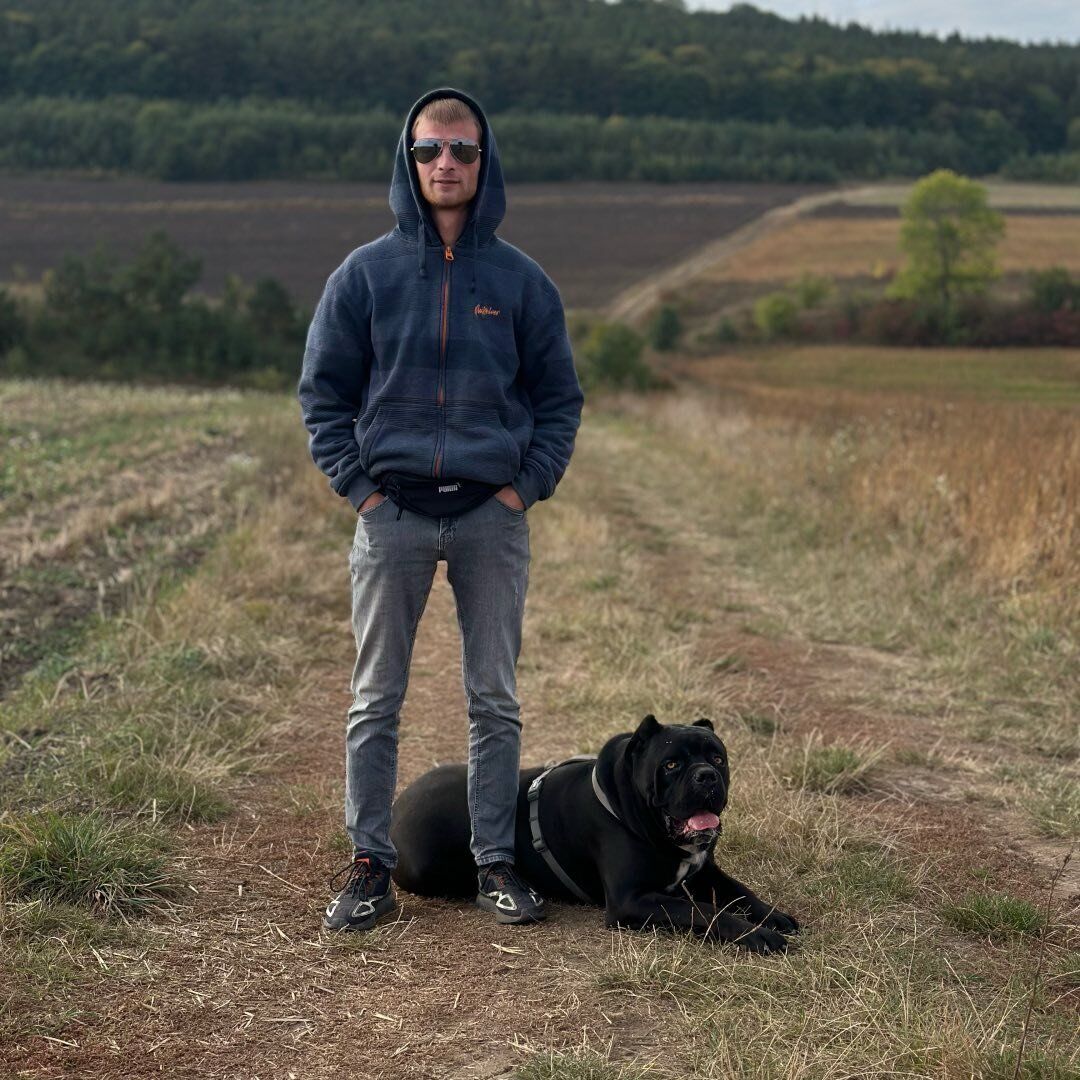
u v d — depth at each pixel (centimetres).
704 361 6944
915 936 332
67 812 397
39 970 298
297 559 834
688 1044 276
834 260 10281
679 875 341
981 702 585
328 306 345
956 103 18525
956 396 4253
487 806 351
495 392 339
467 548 343
